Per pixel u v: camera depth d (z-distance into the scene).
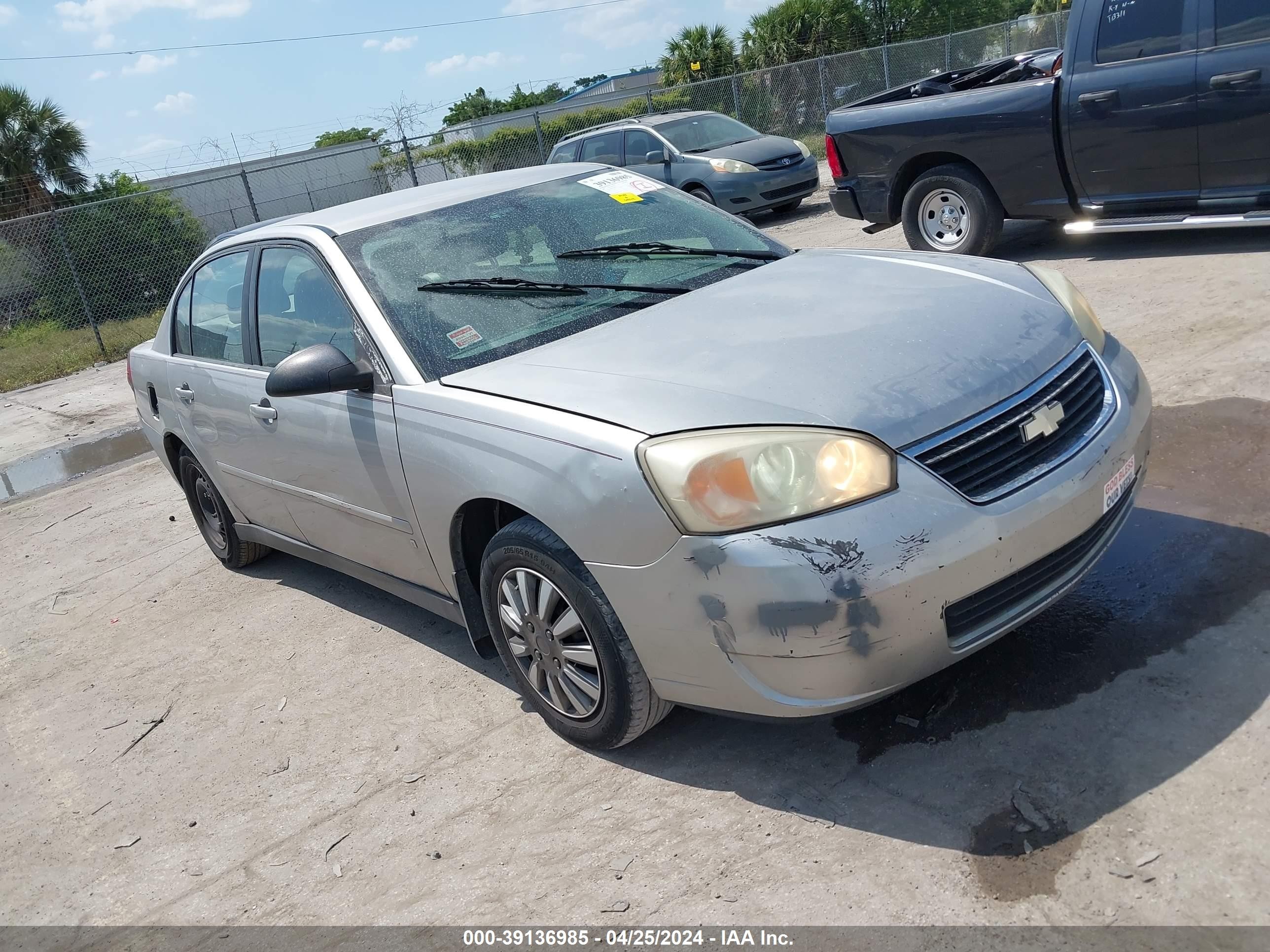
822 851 2.48
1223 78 6.21
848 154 8.36
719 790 2.80
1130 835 2.31
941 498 2.42
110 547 6.15
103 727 3.97
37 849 3.26
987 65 8.86
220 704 3.95
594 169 4.37
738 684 2.51
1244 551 3.31
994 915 2.19
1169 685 2.78
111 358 14.20
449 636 4.10
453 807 3.00
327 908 2.69
